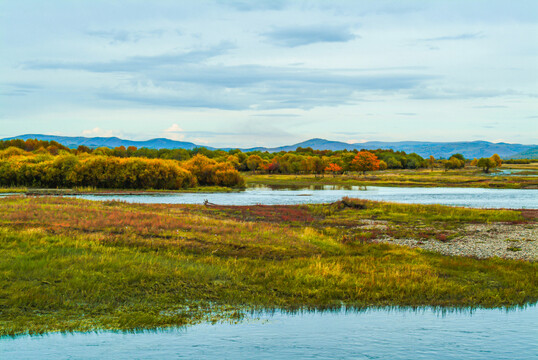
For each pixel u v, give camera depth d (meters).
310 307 16.41
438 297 17.72
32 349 12.09
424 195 84.44
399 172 194.38
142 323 14.23
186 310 15.64
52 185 102.56
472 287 19.00
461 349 12.73
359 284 18.61
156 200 71.50
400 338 13.33
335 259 23.30
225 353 12.20
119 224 29.06
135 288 17.09
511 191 96.50
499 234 32.09
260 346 12.57
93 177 101.06
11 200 42.06
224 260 22.41
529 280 20.05
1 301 15.01
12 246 21.84
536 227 35.28
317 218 43.12
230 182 116.81
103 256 20.67
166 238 26.19
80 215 32.22
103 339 12.96
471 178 137.88
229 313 15.57
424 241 29.86
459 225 37.22
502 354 12.20
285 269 20.64
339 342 13.12
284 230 32.22
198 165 119.69
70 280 17.17
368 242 29.47
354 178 146.12
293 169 193.38
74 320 14.21
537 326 14.63
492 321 15.12
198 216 38.34
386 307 16.58
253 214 45.28
